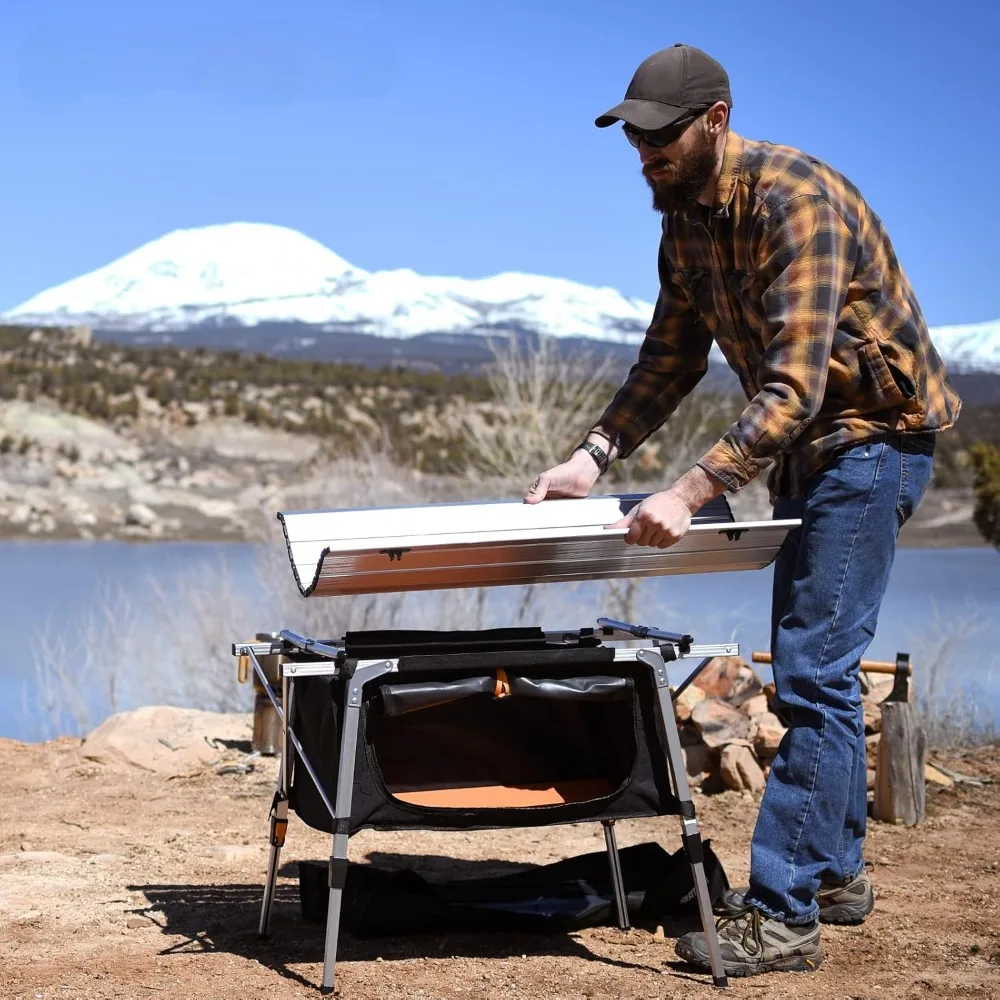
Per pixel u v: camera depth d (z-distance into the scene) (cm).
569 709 314
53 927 324
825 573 306
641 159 301
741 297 307
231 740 595
